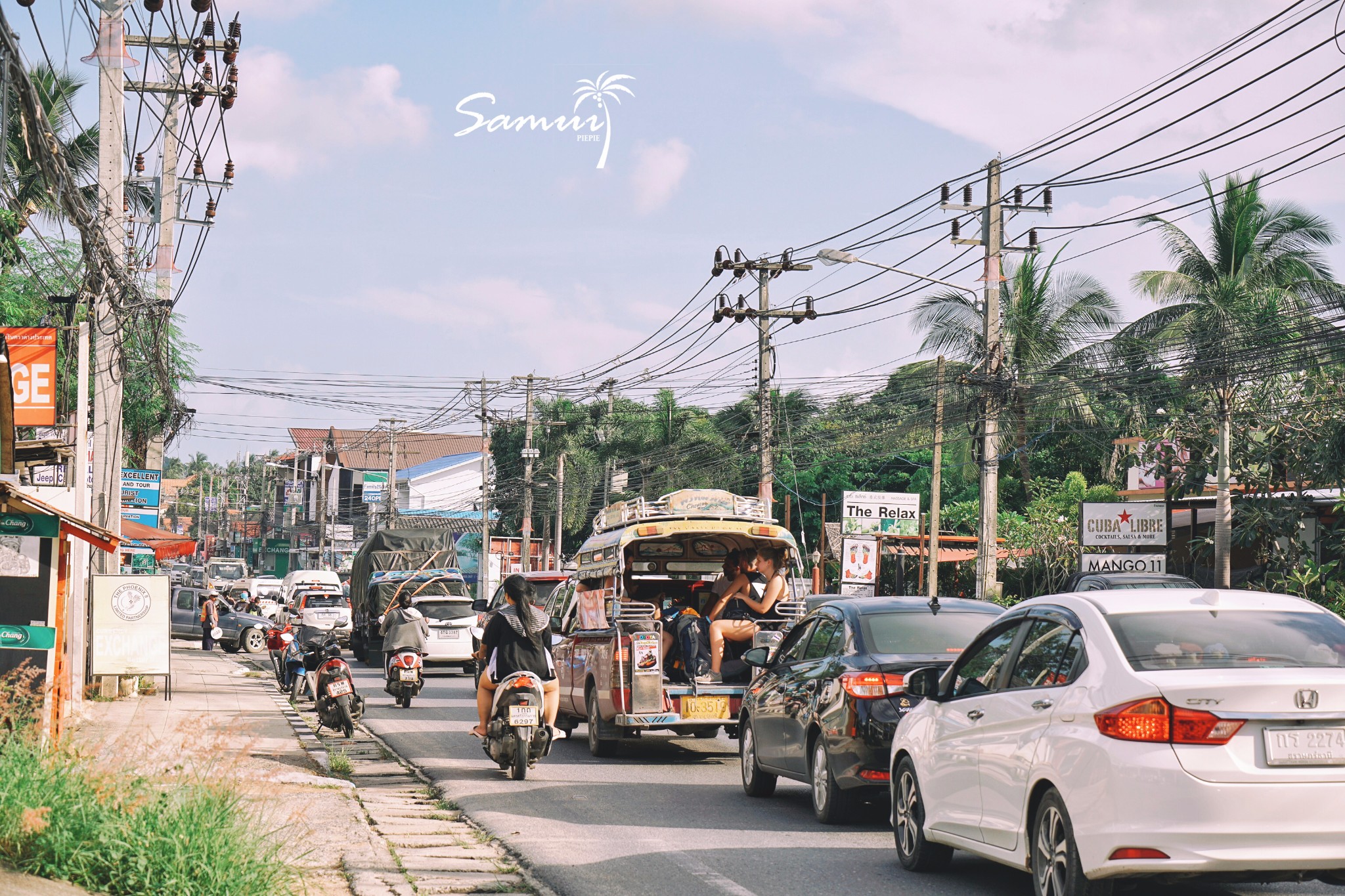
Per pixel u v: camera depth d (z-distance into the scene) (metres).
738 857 13.65
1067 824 9.78
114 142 28.47
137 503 36.91
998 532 64.88
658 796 18.45
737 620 23.16
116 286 29.11
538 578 42.25
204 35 23.33
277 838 12.44
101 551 29.77
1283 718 9.09
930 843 12.66
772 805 17.59
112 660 28.59
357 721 27.12
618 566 23.23
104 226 26.75
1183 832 8.94
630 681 22.20
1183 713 9.11
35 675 17.09
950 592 67.19
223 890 10.29
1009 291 66.44
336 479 152.38
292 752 22.52
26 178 34.72
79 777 10.98
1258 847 8.94
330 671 25.88
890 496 64.38
